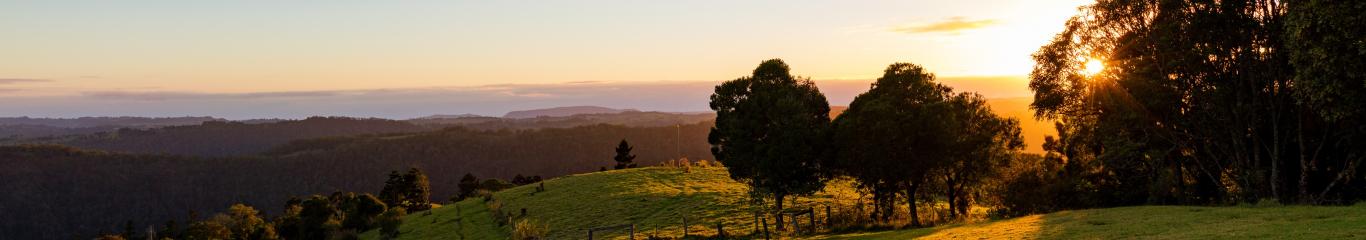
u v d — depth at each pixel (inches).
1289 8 1195.3
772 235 1672.0
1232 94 1476.4
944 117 1603.1
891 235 1278.3
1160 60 1496.1
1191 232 829.2
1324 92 1137.4
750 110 1875.0
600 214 2503.7
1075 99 1638.8
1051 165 1800.0
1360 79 1111.6
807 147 1807.3
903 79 1651.1
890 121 1584.6
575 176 3725.4
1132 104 1535.4
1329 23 1082.1
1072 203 1642.5
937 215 1712.6
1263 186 1416.1
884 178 1669.5
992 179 1739.7
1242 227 823.7
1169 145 1622.8
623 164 5890.8
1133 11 1488.7
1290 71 1364.4
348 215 3565.5
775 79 1904.5
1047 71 1646.2
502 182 5423.2
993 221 1348.4
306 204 3794.3
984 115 1692.9
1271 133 1494.8
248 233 4589.1
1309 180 1435.8
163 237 6289.4
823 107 1941.4
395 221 3041.3
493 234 2470.5
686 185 2970.0
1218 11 1382.9
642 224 2177.7
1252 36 1385.3
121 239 6476.4
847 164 1733.5
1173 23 1412.4
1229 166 1574.8
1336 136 1384.1
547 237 2220.7
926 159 1615.4
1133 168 1663.4
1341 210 892.6
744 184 2970.0
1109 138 1611.7
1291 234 716.7
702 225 2001.7
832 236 1435.8
